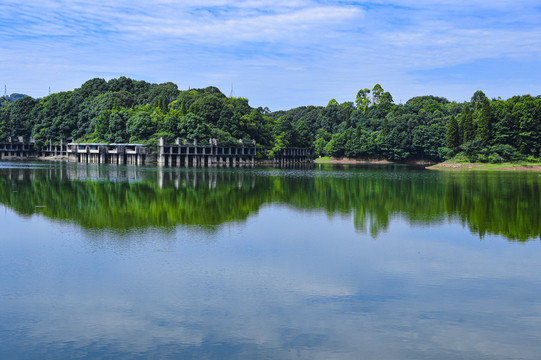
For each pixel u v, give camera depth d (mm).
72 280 29125
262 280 29500
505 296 27203
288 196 73750
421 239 41562
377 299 26484
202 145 198875
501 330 22766
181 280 29281
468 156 190875
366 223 49438
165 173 126938
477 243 40125
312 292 27484
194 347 20828
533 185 98125
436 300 26453
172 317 23828
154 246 37562
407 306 25547
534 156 185375
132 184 89688
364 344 21219
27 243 38156
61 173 118375
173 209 57312
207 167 174250
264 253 35938
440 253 36656
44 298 26219
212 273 30719
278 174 134250
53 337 21719
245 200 67625
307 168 189000
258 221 49875
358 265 33062
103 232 42594
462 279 30172
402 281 29672
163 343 21172
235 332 22266
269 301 26031
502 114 188250
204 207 59594
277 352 20453
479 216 54531
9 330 22391
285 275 30547
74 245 37625
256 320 23547
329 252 36594
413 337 21922
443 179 117750
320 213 56094
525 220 51781
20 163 182500
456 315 24438
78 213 53219
